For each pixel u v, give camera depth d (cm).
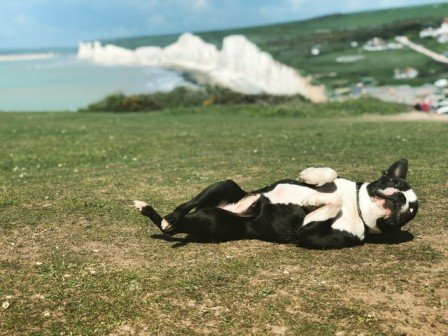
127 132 2111
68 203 846
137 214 781
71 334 446
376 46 13800
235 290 516
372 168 1103
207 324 458
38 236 687
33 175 1158
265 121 2877
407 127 2164
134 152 1505
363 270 556
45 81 12612
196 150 1505
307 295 504
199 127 2380
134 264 585
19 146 1709
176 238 672
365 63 10912
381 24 19362
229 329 450
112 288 524
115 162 1338
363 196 612
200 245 642
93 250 630
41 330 453
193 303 493
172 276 549
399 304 485
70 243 658
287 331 446
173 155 1426
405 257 591
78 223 741
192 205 625
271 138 1778
